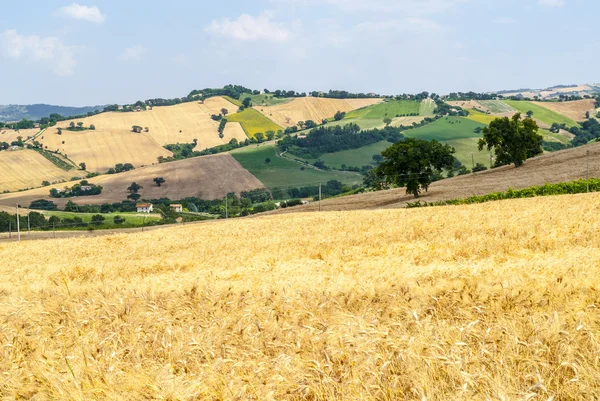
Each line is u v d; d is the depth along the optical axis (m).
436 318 10.09
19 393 8.69
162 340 10.12
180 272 20.66
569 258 14.80
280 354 8.66
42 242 49.91
